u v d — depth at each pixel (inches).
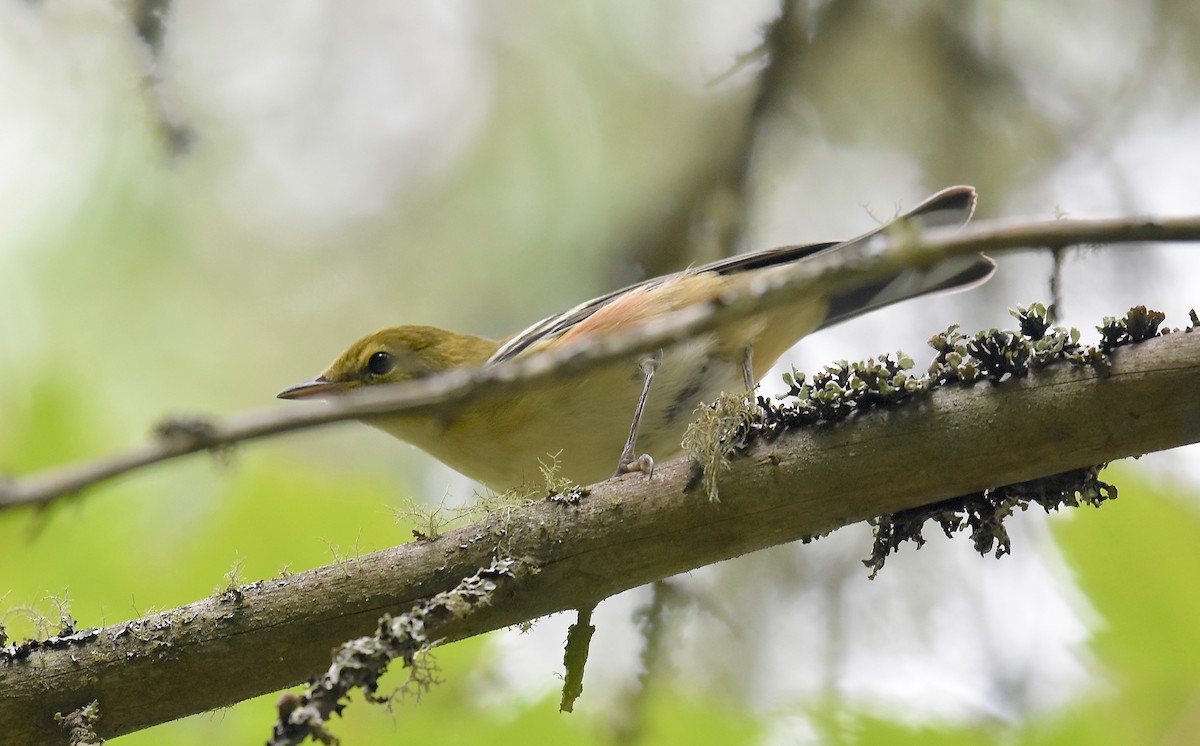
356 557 271.9
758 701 403.5
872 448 268.4
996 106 514.6
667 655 397.1
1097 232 185.3
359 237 546.0
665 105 536.7
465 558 268.7
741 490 270.4
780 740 364.2
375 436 503.8
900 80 514.9
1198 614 357.1
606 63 546.0
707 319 194.4
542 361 190.4
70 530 390.3
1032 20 523.5
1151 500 368.2
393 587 266.2
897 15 504.1
